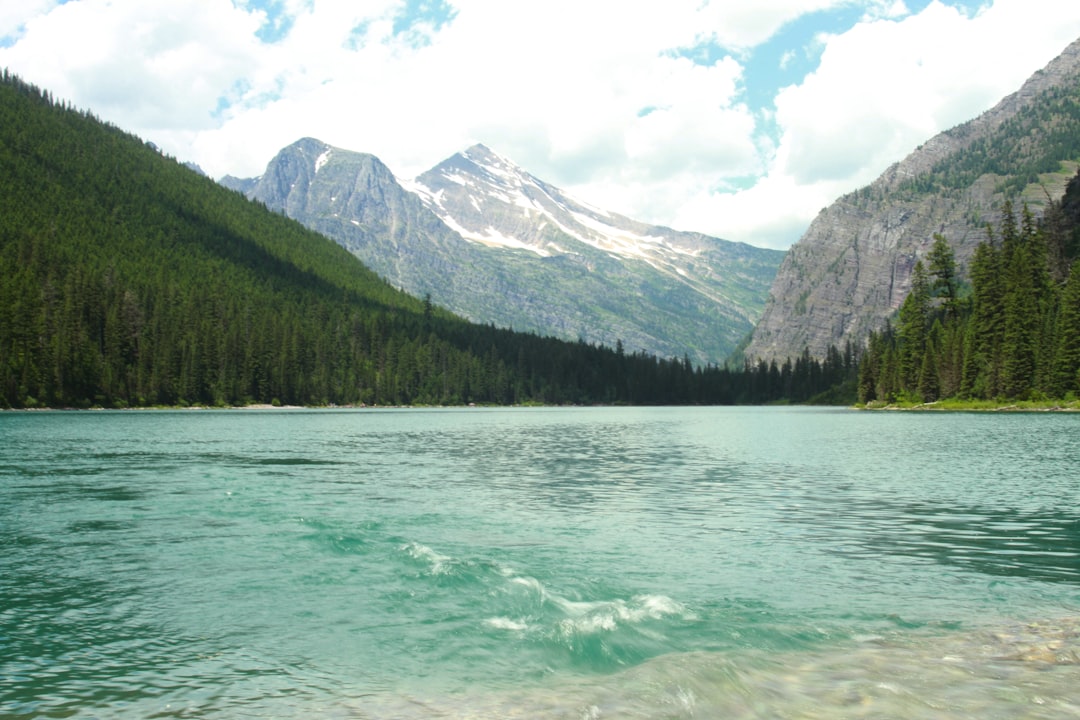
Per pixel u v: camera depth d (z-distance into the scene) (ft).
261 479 127.65
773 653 41.11
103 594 54.19
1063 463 150.61
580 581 57.98
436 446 220.02
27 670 39.32
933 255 608.60
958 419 351.25
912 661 39.50
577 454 190.70
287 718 33.06
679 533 78.59
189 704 34.78
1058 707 32.81
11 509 92.84
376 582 57.41
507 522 85.61
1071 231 610.24
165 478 127.03
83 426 310.45
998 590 55.21
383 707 34.27
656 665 39.17
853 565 63.46
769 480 128.47
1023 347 432.66
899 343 611.06
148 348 606.14
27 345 524.93
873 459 166.40
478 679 37.81
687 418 511.40
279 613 49.70
